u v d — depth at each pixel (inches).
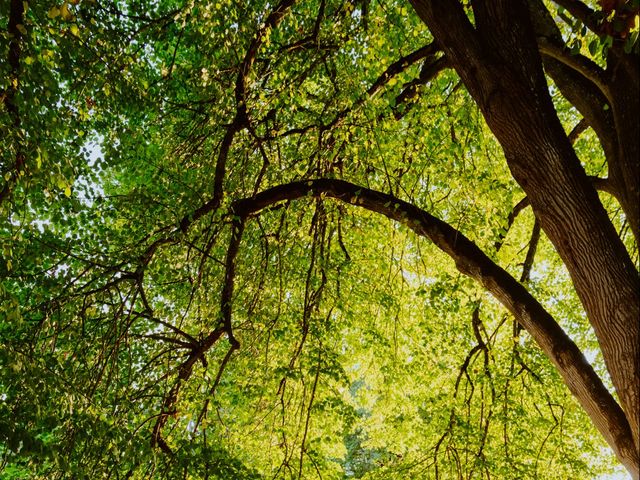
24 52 195.6
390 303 400.2
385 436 475.2
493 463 370.6
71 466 208.2
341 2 344.5
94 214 339.3
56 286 267.4
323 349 338.0
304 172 343.9
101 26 265.3
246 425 376.8
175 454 264.4
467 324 439.2
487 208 334.6
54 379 209.5
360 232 404.5
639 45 143.3
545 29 218.1
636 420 158.1
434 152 331.3
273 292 397.7
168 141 411.8
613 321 161.8
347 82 323.6
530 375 419.2
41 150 191.2
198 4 290.0
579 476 405.4
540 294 440.8
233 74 332.5
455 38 179.5
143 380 309.7
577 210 168.4
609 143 216.1
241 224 294.2
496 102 175.5
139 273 285.6
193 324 371.9
